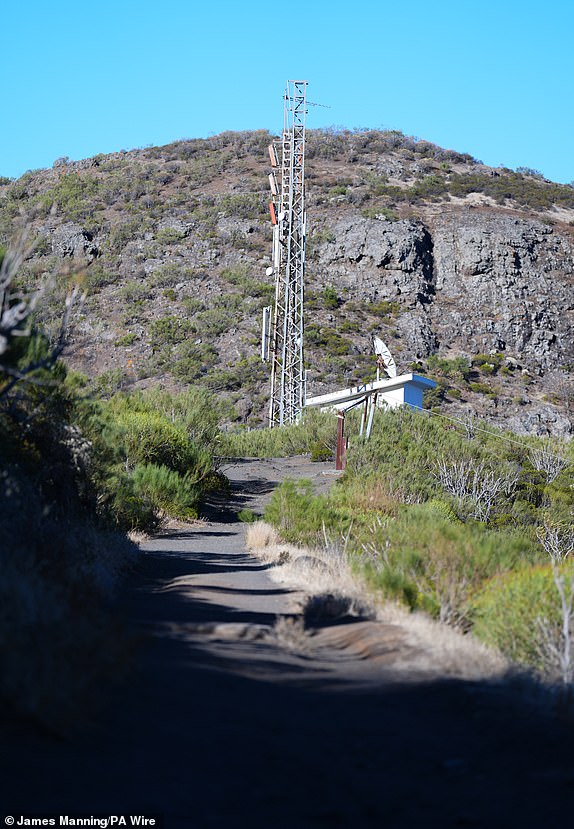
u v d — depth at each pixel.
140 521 25.03
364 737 6.25
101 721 5.84
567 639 8.98
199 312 103.12
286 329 60.88
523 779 5.51
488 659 8.83
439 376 95.25
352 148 158.75
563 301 115.38
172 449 33.97
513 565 14.50
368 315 107.31
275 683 7.72
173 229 123.44
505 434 55.31
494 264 116.94
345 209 129.38
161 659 8.03
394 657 9.08
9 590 7.33
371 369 92.00
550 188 146.75
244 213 127.62
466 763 5.80
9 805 4.42
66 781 4.80
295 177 61.41
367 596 12.41
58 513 15.88
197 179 143.75
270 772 5.36
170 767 5.22
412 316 107.38
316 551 19.94
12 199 141.38
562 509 37.78
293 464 51.09
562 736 6.33
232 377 89.19
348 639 10.09
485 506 36.94
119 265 115.50
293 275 61.41
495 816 4.91
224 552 22.27
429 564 13.81
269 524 24.39
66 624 6.96
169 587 14.70
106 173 150.12
